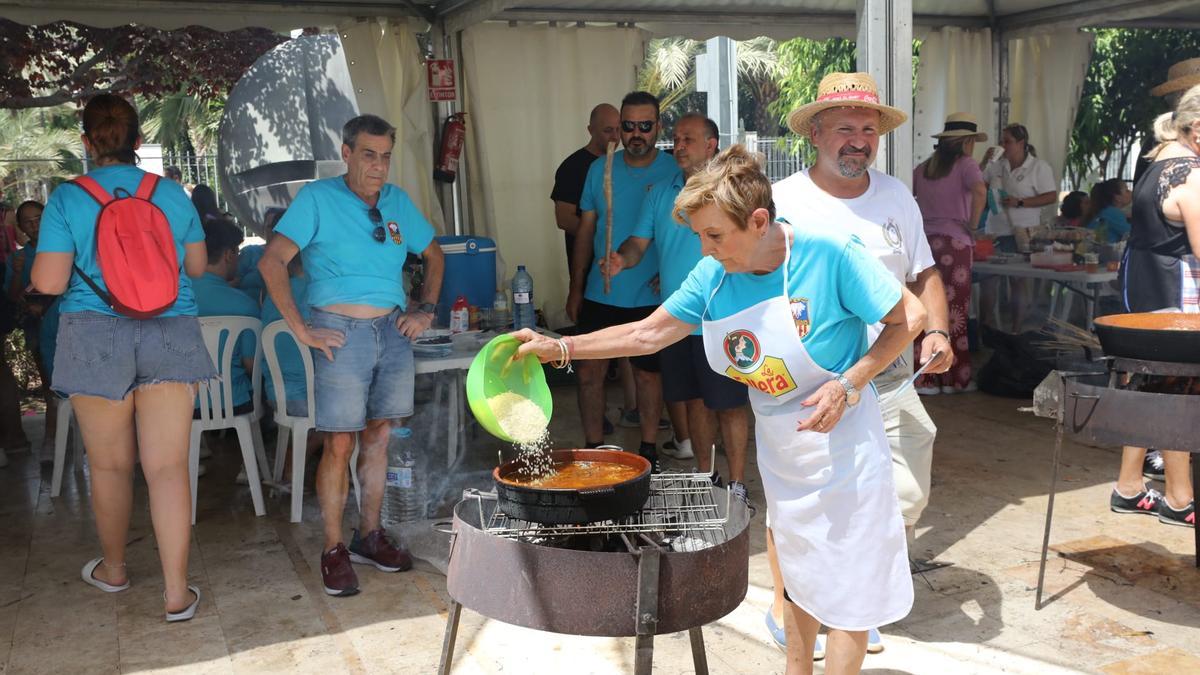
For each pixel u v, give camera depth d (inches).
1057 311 326.0
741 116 924.6
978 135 289.1
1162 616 136.3
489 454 213.9
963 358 272.2
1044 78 343.6
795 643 104.3
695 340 167.8
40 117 499.5
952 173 265.4
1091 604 140.3
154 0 231.3
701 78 492.1
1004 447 219.3
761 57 839.7
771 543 126.1
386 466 160.7
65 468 222.8
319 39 290.0
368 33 258.1
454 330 201.9
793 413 95.1
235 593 151.3
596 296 200.2
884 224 121.3
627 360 241.4
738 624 137.6
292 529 179.2
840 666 96.6
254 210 297.0
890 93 147.7
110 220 130.9
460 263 213.3
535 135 287.9
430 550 163.3
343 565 151.4
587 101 291.1
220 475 214.2
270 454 227.0
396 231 152.6
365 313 149.6
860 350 95.4
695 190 87.0
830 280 90.3
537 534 95.3
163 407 137.9
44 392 240.1
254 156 293.7
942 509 179.9
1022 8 320.5
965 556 158.2
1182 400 123.4
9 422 237.5
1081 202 328.5
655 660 127.5
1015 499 184.7
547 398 106.5
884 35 146.9
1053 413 154.1
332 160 290.5
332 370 147.6
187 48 377.1
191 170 506.6
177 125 582.6
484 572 92.5
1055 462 139.2
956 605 140.9
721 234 87.3
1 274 247.3
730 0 283.3
